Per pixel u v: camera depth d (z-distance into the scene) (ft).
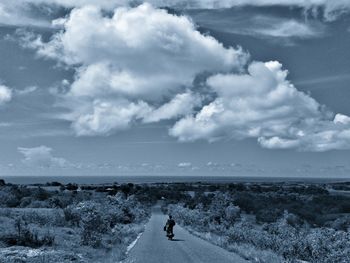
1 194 234.79
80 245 77.87
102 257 64.08
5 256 58.18
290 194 379.96
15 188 275.80
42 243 74.84
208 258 65.26
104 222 93.66
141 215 223.92
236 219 175.22
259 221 223.92
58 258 58.34
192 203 299.58
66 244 76.38
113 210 159.22
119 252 67.97
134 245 85.97
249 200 281.33
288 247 69.46
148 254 69.72
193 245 87.86
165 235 117.29
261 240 86.79
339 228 171.53
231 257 66.85
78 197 234.79
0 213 129.70
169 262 60.03
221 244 87.51
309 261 65.51
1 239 73.61
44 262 55.01
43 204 209.87
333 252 61.46
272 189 498.69
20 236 74.84
